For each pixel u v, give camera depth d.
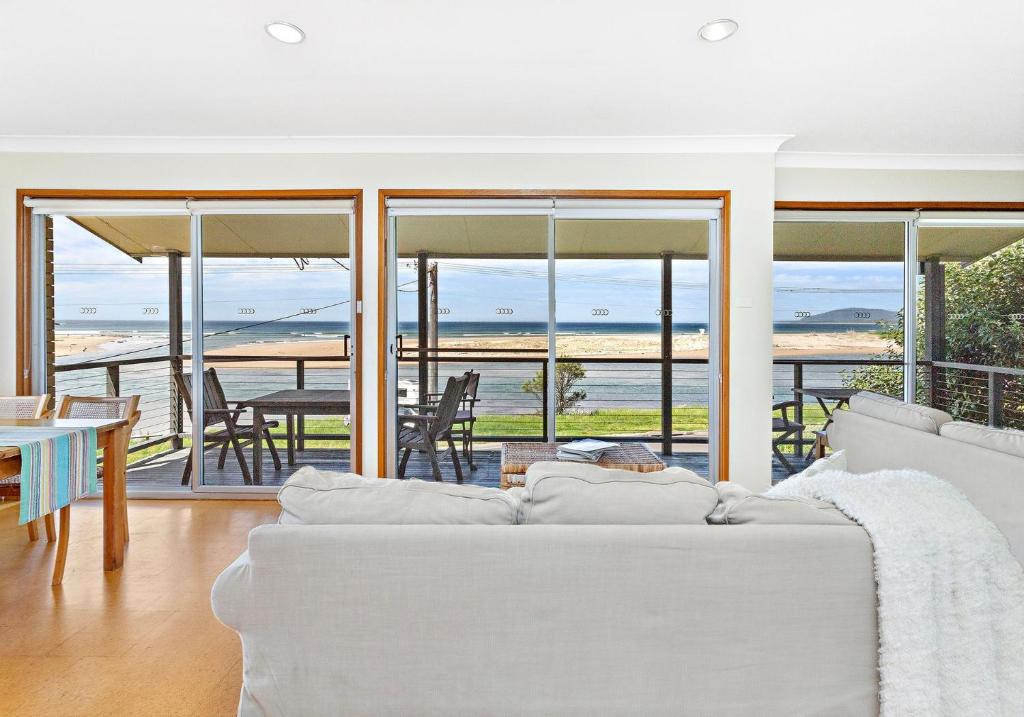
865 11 2.47
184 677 1.94
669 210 4.08
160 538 3.30
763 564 1.37
